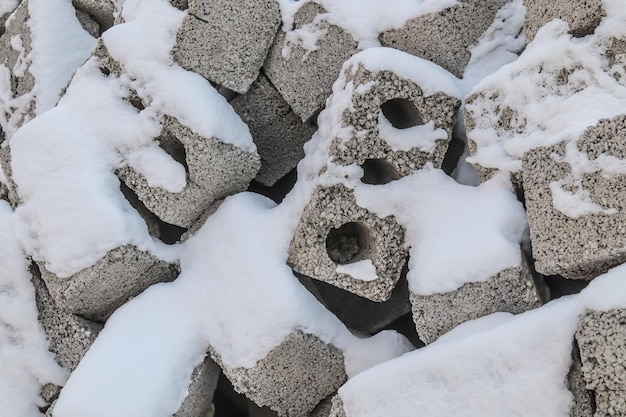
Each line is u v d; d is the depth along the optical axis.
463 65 2.21
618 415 1.77
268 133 2.36
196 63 2.23
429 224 2.10
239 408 2.43
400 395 1.91
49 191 2.21
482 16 2.21
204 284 2.21
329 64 2.24
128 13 2.36
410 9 2.19
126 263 2.18
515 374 1.83
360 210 2.11
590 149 1.87
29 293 2.26
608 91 1.93
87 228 2.16
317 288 2.26
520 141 2.02
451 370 1.88
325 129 2.17
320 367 2.15
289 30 2.27
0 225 2.28
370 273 2.10
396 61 2.10
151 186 2.20
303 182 2.18
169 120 2.18
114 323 2.18
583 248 1.88
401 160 2.12
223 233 2.22
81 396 2.07
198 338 2.18
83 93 2.26
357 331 2.25
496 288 1.99
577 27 1.99
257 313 2.13
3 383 2.23
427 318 2.04
